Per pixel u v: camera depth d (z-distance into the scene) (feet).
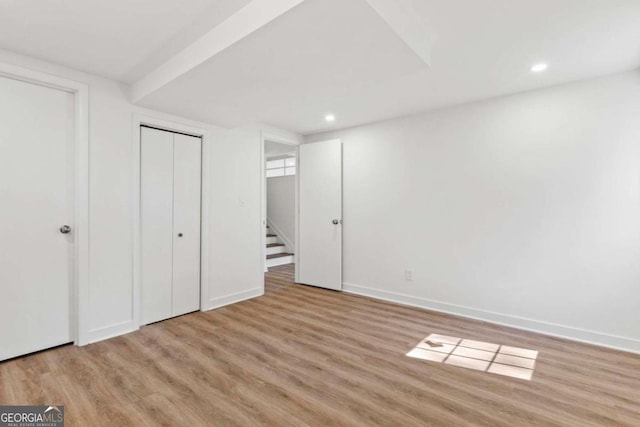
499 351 7.77
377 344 8.16
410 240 11.52
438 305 10.85
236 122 10.64
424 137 11.18
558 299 8.73
